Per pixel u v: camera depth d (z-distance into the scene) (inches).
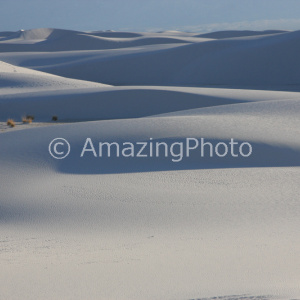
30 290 497.4
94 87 4239.7
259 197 1179.9
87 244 801.6
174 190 1264.8
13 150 1689.2
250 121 2025.1
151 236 861.2
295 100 2554.1
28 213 1115.9
